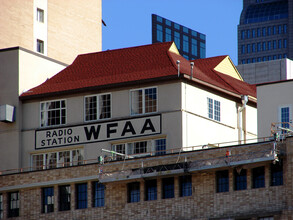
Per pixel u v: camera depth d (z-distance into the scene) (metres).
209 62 149.62
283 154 104.44
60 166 134.12
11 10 171.50
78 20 183.50
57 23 179.25
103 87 132.62
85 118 134.12
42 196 123.62
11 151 137.75
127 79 132.00
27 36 173.25
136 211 115.00
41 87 139.88
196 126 130.12
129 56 140.25
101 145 131.62
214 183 109.56
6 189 125.94
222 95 137.88
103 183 117.75
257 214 105.00
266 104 125.44
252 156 106.00
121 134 130.62
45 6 177.75
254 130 144.88
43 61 145.00
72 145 133.75
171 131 127.31
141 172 114.25
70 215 120.38
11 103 139.38
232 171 108.56
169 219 112.12
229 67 152.25
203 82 131.88
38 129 137.00
